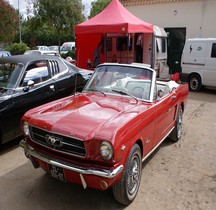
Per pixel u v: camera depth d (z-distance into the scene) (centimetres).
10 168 459
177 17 1462
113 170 311
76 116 357
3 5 2047
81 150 322
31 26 2673
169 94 509
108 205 365
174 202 375
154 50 1214
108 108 386
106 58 1228
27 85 552
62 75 664
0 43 2803
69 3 2558
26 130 377
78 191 394
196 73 1148
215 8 1362
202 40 1116
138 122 363
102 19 1037
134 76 460
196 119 768
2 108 499
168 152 538
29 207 357
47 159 341
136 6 1565
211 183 426
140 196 386
